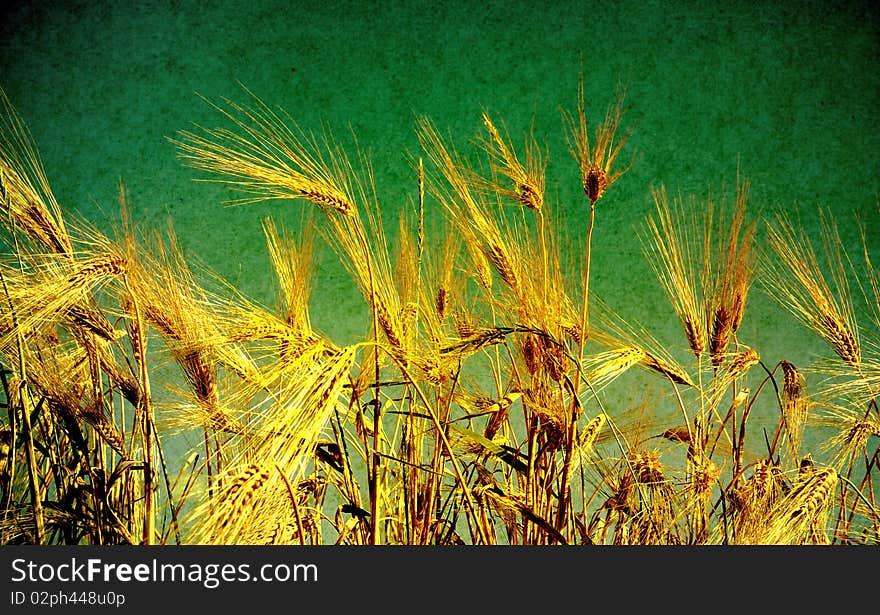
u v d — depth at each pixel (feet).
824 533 4.41
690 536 4.66
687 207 9.50
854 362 5.07
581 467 4.92
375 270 4.19
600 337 4.92
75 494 4.26
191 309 4.09
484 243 4.71
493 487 4.57
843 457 4.84
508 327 4.41
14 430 4.30
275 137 4.27
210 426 4.11
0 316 3.95
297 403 3.21
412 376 4.46
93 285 3.99
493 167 4.79
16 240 4.12
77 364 4.74
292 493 3.19
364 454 4.64
